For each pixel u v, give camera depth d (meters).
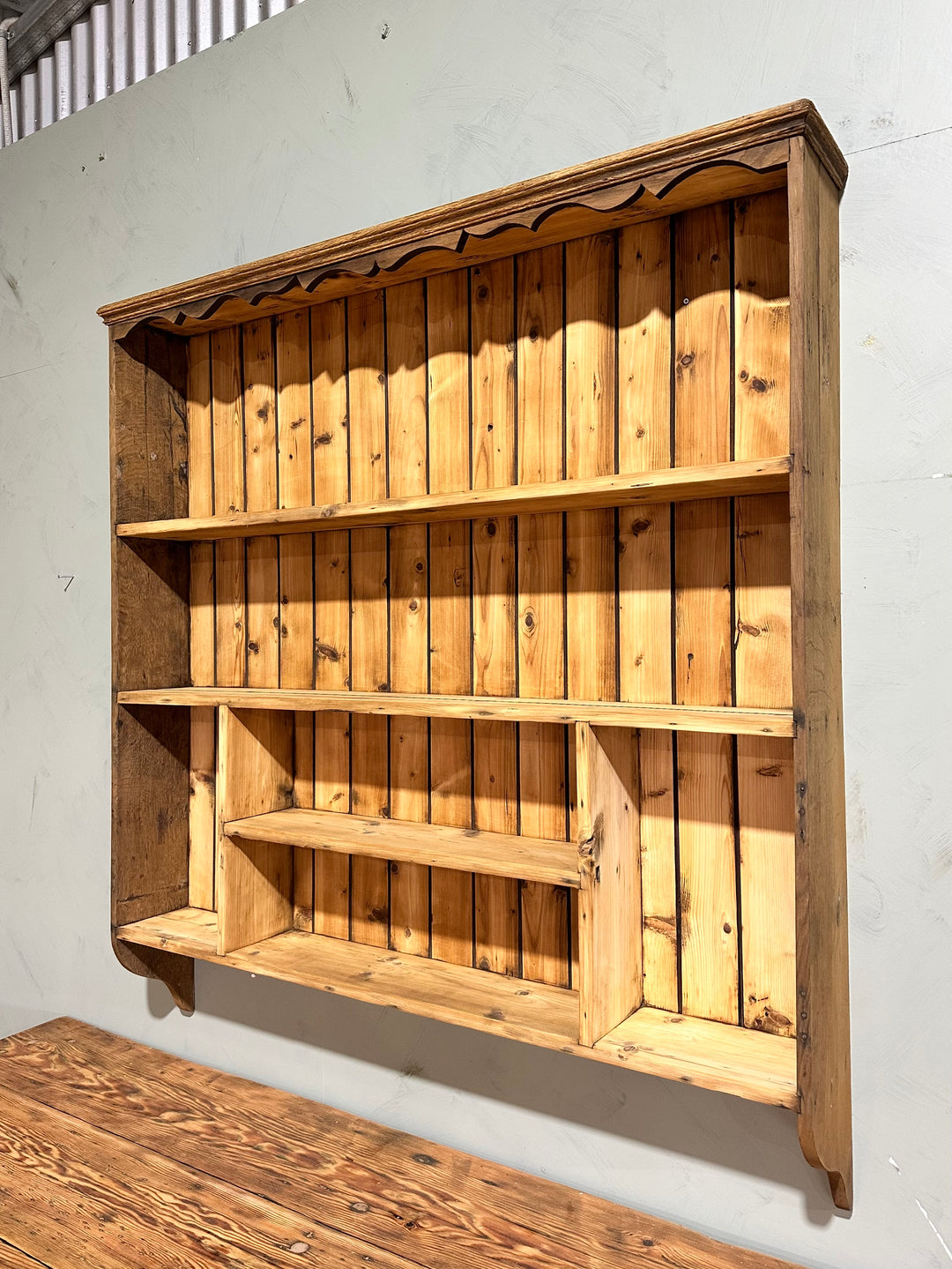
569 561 1.60
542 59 1.66
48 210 2.44
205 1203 1.54
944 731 1.34
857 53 1.38
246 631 2.01
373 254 1.58
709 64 1.50
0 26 2.72
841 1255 1.41
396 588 1.79
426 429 1.75
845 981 1.39
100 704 2.33
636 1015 1.49
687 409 1.48
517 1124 1.70
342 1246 1.43
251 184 2.05
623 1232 1.48
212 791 2.07
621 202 1.34
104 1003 2.34
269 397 1.96
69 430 2.39
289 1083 2.00
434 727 1.76
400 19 1.83
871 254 1.38
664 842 1.52
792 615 1.20
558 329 1.60
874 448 1.38
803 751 1.20
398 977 1.66
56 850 2.44
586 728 1.37
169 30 2.41
